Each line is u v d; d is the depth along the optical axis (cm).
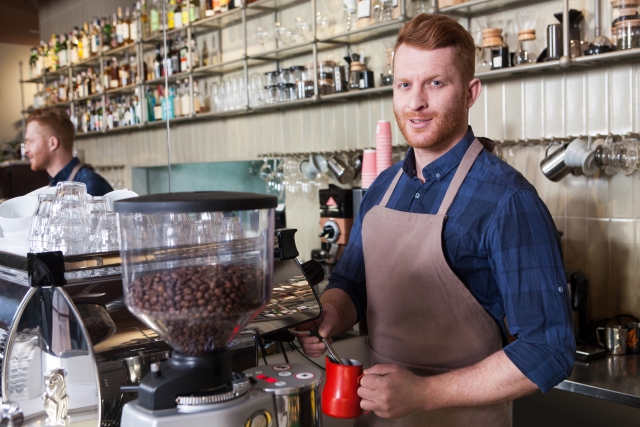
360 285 156
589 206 238
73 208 112
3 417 94
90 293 96
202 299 75
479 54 251
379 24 277
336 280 157
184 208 73
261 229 79
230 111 366
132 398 94
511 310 120
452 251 131
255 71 375
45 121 306
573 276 222
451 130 134
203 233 78
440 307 132
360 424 145
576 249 243
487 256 129
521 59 237
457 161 138
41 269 93
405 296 136
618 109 228
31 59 577
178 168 445
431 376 121
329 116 337
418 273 133
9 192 477
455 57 132
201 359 80
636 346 215
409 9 268
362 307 156
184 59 394
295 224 355
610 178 232
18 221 119
